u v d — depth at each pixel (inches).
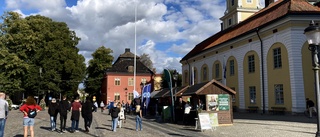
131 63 3093.0
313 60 343.3
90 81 2950.3
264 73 1226.6
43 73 2015.3
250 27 1366.9
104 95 3004.4
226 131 641.6
